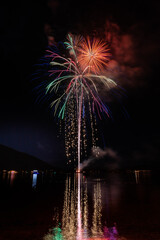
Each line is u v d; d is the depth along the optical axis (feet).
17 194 60.59
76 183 113.39
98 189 78.33
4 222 29.01
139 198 53.62
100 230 25.39
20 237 22.50
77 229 25.88
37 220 30.48
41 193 64.49
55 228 26.23
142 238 22.16
